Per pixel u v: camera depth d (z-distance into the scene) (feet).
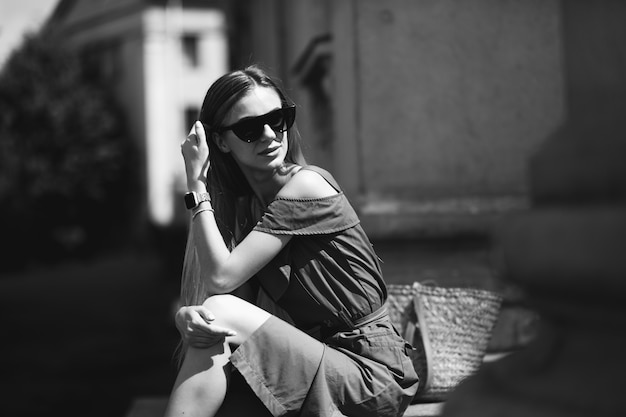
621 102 3.86
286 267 7.51
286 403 6.88
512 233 4.24
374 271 7.61
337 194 7.57
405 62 17.12
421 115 17.13
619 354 3.95
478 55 17.17
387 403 7.15
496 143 17.21
